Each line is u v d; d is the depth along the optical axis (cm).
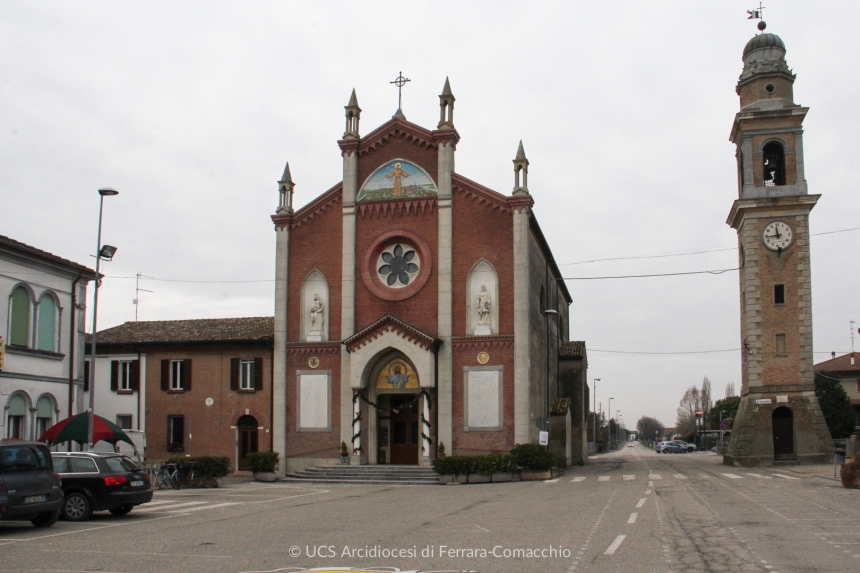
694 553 1392
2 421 3322
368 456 4169
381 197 4312
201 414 4662
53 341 3700
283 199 4478
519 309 4034
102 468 2198
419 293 4188
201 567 1335
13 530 1936
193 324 5044
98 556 1482
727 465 4866
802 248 4731
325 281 4359
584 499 2558
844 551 1416
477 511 2250
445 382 4066
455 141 4309
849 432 7056
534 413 4231
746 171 4884
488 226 4144
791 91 4969
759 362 4691
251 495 3059
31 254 3481
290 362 4341
